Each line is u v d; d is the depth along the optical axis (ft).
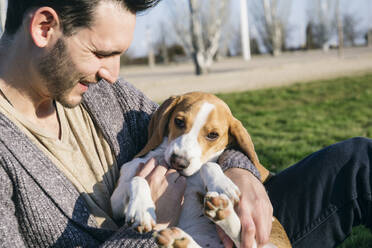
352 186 8.11
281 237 8.00
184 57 155.63
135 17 6.96
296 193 8.51
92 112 8.24
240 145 9.55
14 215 6.35
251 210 7.31
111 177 8.23
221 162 8.86
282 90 47.24
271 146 23.12
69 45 6.51
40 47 6.58
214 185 7.45
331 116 33.55
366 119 31.83
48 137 7.13
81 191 7.33
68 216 6.66
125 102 9.29
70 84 6.80
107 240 6.75
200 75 67.46
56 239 6.50
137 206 6.95
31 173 6.40
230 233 7.14
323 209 8.27
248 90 48.83
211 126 9.20
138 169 8.14
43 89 6.90
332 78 55.16
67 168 7.32
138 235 6.77
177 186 7.99
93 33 6.52
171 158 8.63
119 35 6.73
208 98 9.71
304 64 77.41
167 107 9.52
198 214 8.55
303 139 25.39
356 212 8.17
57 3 6.34
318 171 8.46
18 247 5.98
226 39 149.89
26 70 6.91
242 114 35.19
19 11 6.72
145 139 9.65
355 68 65.41
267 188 8.98
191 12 67.72
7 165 6.23
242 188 7.61
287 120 32.22
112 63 7.06
